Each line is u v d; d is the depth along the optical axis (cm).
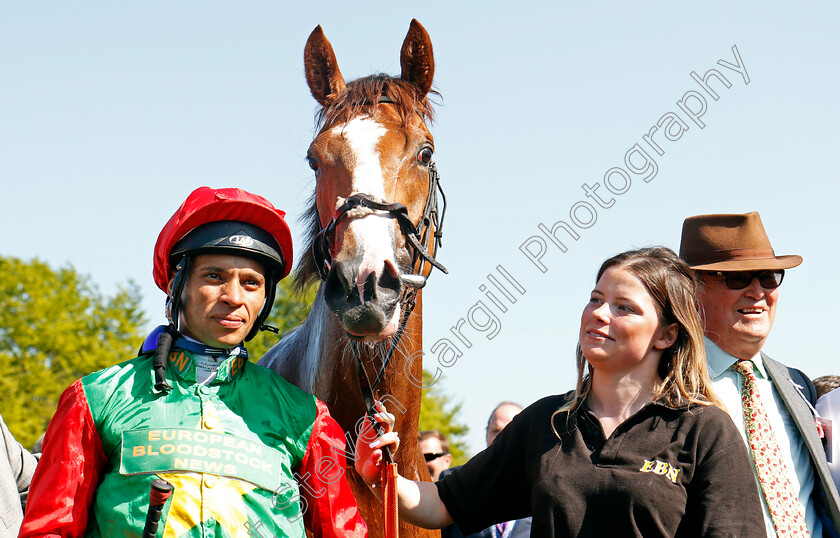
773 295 305
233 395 229
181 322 238
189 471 211
